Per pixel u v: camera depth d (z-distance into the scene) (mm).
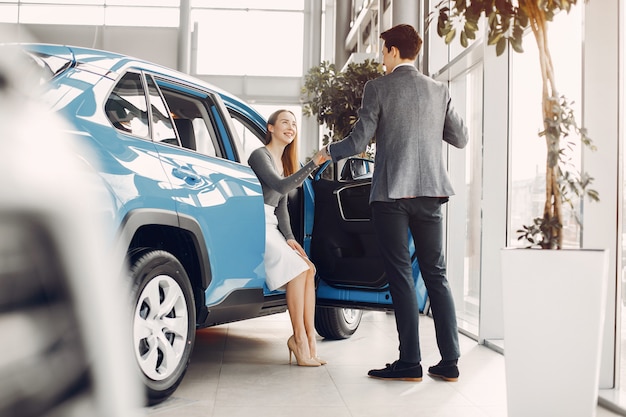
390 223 2686
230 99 2883
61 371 209
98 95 1954
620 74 2527
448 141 2869
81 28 12781
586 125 2523
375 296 3049
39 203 209
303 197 3205
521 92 3848
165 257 2119
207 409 2168
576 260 1780
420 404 2316
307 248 3217
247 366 2930
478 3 2021
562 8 1910
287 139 3020
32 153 218
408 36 2752
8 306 197
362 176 3521
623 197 2533
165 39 12781
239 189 2549
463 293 4949
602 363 2504
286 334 3941
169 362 2141
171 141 2314
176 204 2133
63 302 212
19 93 248
